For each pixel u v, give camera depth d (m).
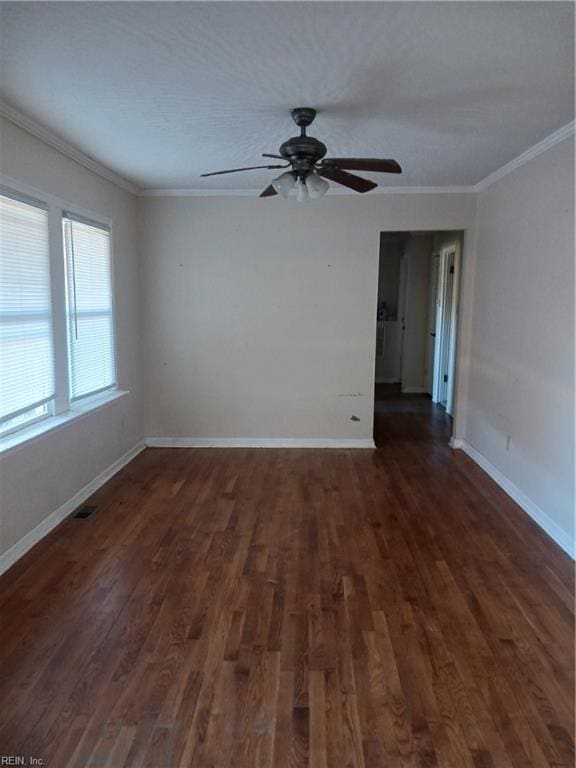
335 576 2.77
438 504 3.79
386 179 4.47
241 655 2.14
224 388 5.18
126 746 1.70
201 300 5.05
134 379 4.96
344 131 3.17
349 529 3.36
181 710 1.85
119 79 2.42
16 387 2.95
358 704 1.88
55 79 2.42
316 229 4.92
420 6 1.81
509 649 2.19
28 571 2.79
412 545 3.14
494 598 2.57
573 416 3.03
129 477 4.32
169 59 2.22
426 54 2.16
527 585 2.69
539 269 3.48
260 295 5.03
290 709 1.86
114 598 2.55
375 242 4.91
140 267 5.02
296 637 2.26
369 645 2.21
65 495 3.52
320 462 4.75
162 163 3.90
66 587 2.64
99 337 4.14
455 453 5.05
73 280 3.66
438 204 4.83
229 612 2.44
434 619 2.39
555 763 1.64
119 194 4.50
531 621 2.38
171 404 5.21
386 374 9.24
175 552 3.03
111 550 3.04
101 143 3.40
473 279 4.91
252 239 4.95
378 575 2.78
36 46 2.11
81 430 3.75
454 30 1.97
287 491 4.03
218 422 5.23
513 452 3.91
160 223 4.95
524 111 2.82
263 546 3.12
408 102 2.68
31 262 3.09
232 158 3.77
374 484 4.19
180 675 2.02
